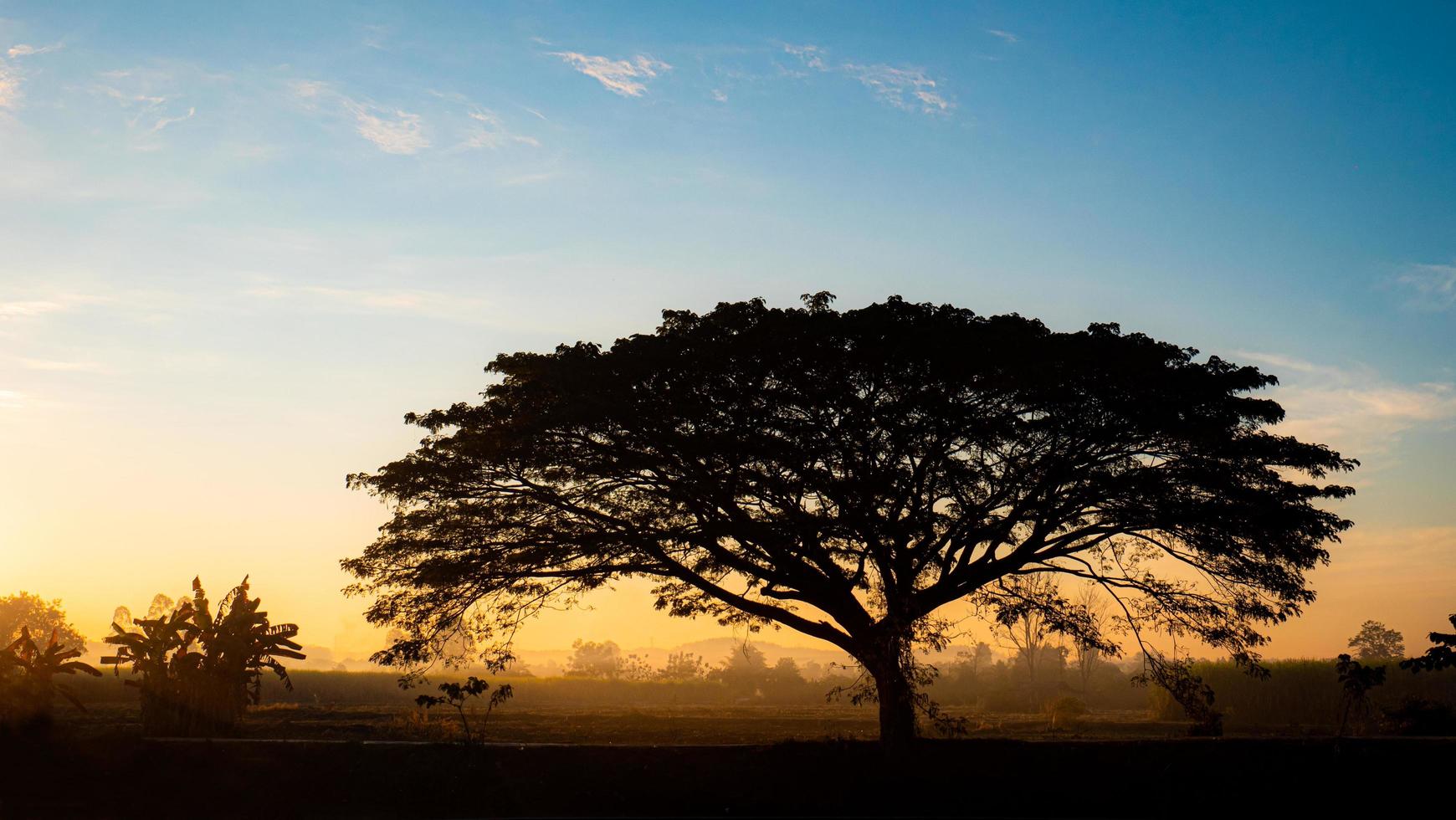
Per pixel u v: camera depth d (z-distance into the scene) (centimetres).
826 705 6519
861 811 2239
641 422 2484
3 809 2239
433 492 2636
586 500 2630
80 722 3072
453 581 2530
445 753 2484
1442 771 2286
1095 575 2562
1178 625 2459
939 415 2344
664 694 7725
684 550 2662
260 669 3156
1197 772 2334
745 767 2417
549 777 2398
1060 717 4238
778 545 2478
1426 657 2453
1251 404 2386
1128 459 2475
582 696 7381
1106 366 2377
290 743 2566
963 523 2397
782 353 2427
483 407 2630
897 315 2488
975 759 2419
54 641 2834
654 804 2288
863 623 2614
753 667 10000
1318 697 4738
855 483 2369
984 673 8688
